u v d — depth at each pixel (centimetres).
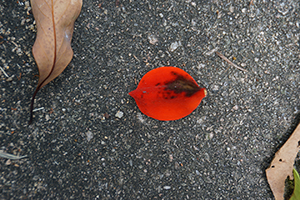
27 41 48
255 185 50
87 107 49
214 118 49
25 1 48
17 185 48
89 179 49
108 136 49
